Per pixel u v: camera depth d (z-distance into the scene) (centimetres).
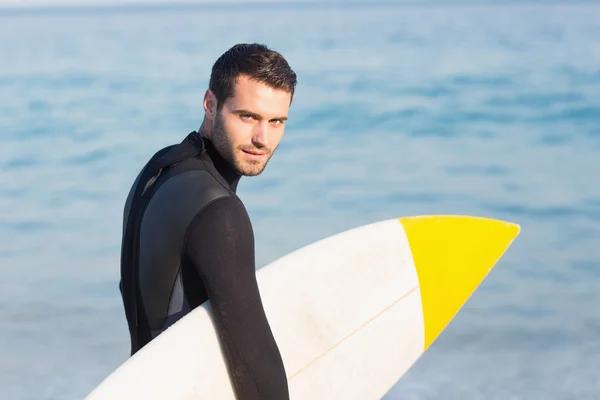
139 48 5362
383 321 512
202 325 398
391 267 527
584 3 16375
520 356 1177
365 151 2398
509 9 12338
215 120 392
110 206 1941
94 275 1496
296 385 468
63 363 1133
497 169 2209
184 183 378
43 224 1803
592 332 1255
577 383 1095
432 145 2478
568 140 2503
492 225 564
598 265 1530
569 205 1905
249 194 1969
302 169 2194
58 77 3950
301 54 4612
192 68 4178
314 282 498
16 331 1243
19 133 2722
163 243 376
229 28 7394
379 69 3875
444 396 1053
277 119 392
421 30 6406
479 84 3384
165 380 397
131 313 402
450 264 543
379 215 1848
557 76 3538
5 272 1506
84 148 2505
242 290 361
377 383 502
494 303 1366
